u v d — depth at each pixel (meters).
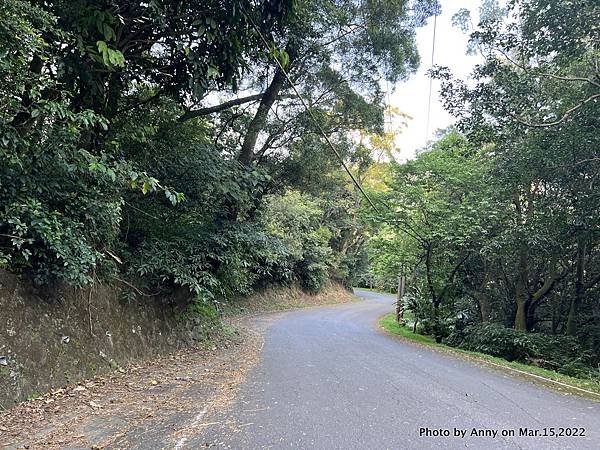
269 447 4.18
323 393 6.34
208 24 7.06
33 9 4.95
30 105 5.48
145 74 8.38
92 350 7.18
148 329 9.31
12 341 5.64
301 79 13.57
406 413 5.40
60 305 6.80
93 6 6.30
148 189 7.01
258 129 13.30
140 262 8.99
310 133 14.12
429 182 16.05
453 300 17.09
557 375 9.38
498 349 13.17
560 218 12.05
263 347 11.30
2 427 4.63
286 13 7.82
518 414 5.61
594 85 9.59
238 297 24.38
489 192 14.33
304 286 34.03
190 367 8.41
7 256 5.48
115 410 5.39
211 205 10.53
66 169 6.11
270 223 24.58
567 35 9.12
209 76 7.45
